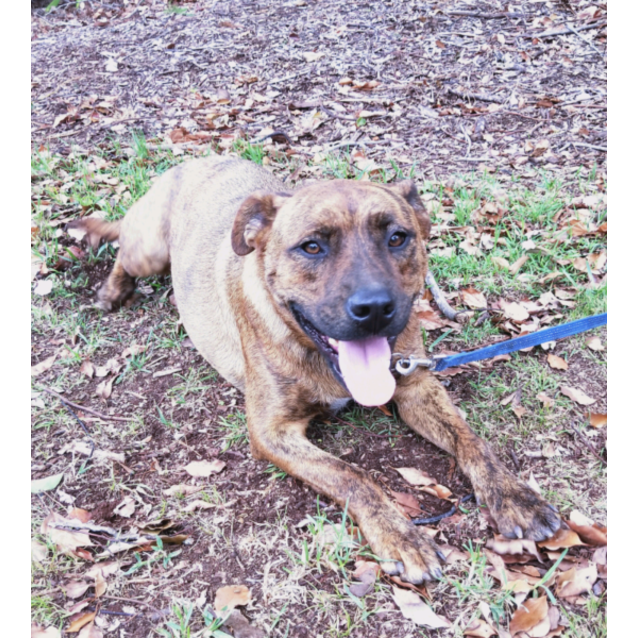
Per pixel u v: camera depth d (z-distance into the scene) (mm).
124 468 729
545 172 1209
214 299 825
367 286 570
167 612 560
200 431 776
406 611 532
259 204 682
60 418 805
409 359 687
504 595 541
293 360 680
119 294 1012
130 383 866
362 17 1832
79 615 564
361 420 759
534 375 794
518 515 591
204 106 1564
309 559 591
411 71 1612
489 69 1590
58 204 1224
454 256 1013
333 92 1565
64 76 1722
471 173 1219
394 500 648
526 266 1004
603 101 1424
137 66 1739
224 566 598
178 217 964
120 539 629
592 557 572
